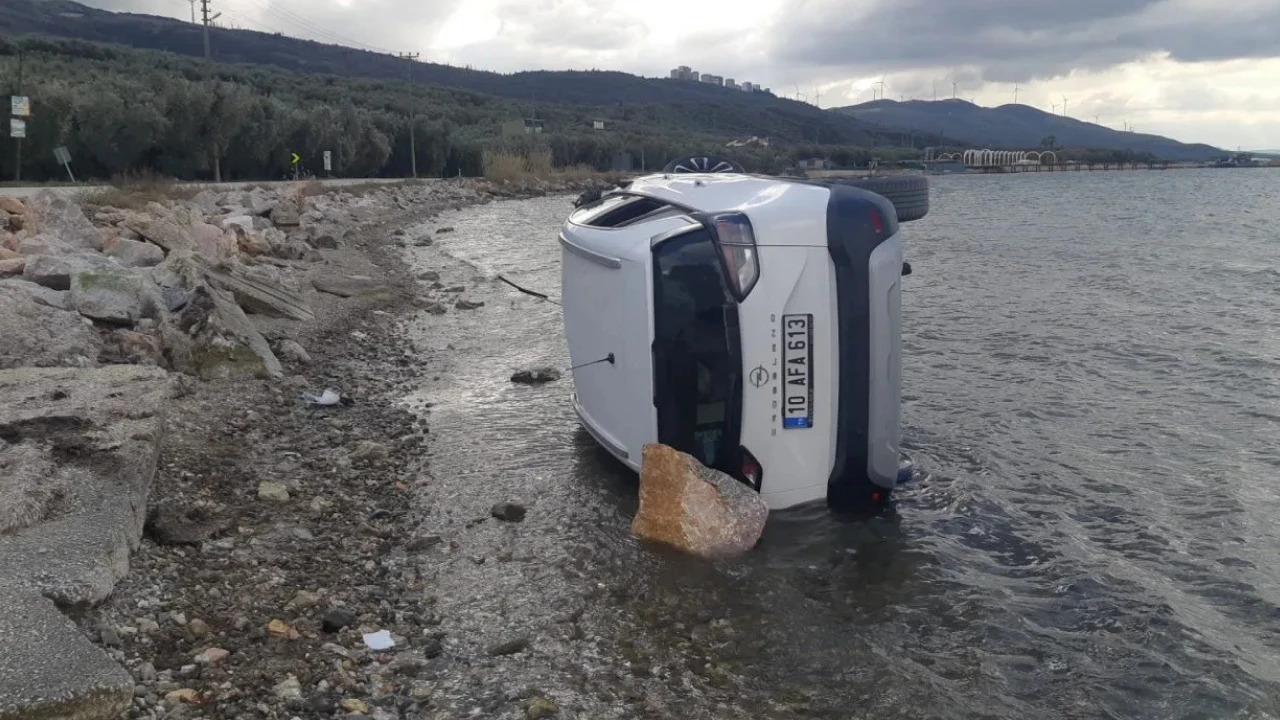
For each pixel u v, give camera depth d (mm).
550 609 5492
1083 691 4766
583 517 6809
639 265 6543
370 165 69062
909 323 14633
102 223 15898
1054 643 5234
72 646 3791
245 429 8164
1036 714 4590
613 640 5188
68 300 9688
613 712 4496
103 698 3568
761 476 6504
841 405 6461
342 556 5984
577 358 7926
